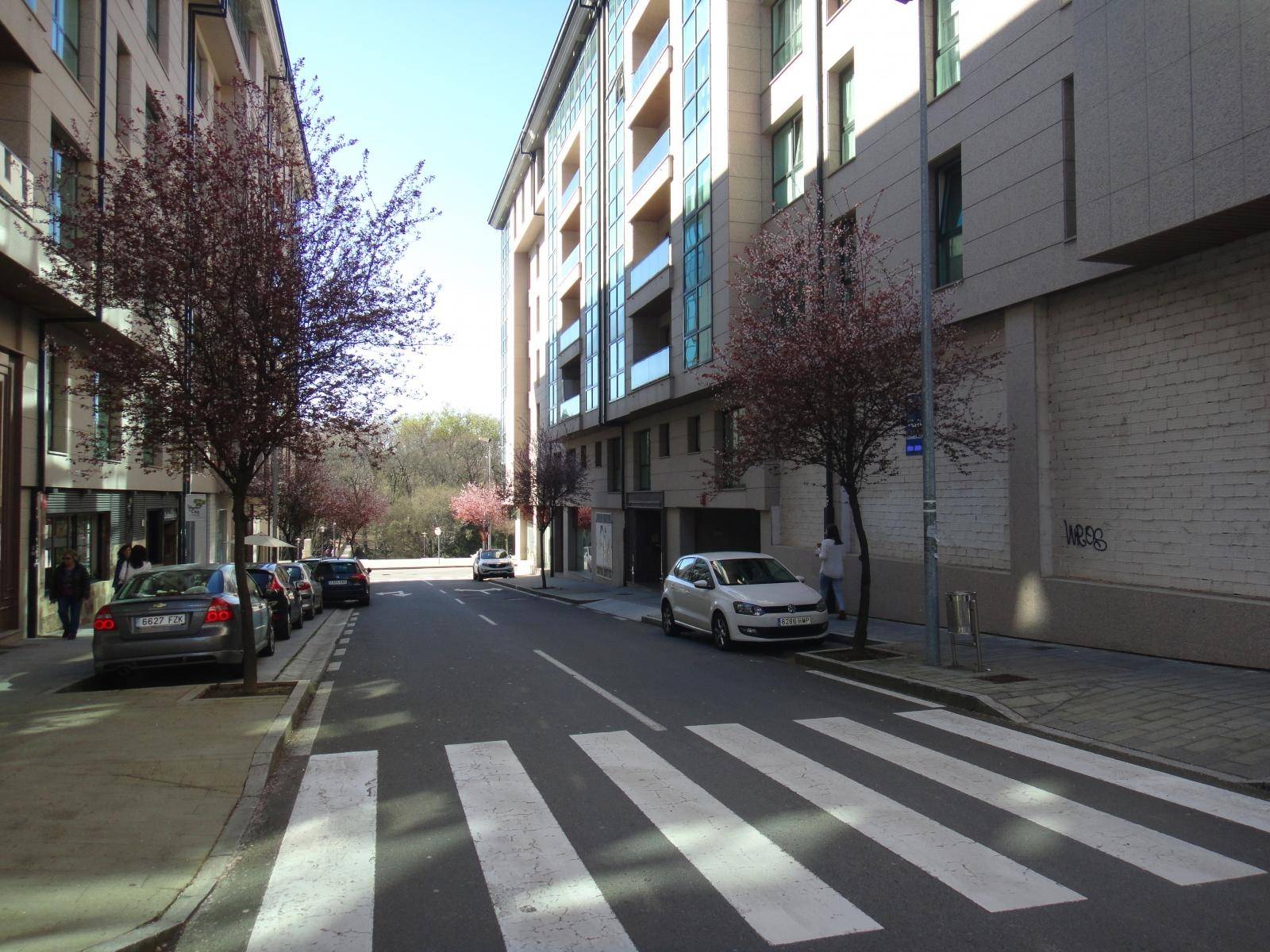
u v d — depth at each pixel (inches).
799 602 521.3
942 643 498.0
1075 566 472.7
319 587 933.2
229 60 992.2
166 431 357.4
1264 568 368.2
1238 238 370.3
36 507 589.3
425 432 3068.4
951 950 143.0
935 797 224.7
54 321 597.3
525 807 220.2
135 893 169.0
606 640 605.0
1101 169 389.1
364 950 146.3
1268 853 184.1
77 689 400.5
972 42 535.8
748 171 828.0
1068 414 476.7
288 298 347.6
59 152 567.5
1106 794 226.2
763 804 219.6
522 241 2028.8
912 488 626.8
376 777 250.7
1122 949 142.9
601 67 1309.1
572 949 145.3
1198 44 340.2
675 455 1062.4
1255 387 370.9
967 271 540.1
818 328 428.5
